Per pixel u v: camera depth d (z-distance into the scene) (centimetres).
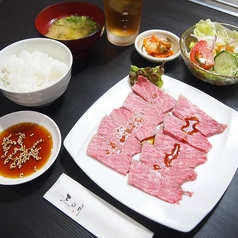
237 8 55
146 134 35
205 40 44
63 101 40
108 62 46
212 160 33
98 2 58
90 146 33
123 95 40
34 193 31
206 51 42
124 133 35
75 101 40
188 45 45
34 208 29
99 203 29
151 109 38
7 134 35
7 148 33
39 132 35
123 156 33
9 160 32
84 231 28
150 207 28
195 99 39
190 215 27
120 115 37
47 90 34
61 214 29
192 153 33
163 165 32
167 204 28
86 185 31
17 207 30
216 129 35
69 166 33
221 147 34
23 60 38
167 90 40
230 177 30
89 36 40
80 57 46
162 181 30
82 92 41
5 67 37
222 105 37
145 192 29
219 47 44
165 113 38
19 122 36
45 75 37
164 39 47
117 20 44
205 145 34
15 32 52
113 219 28
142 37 46
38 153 33
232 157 32
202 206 28
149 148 33
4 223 28
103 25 43
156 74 39
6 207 30
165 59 42
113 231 27
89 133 35
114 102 39
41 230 28
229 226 28
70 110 39
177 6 56
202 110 38
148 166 32
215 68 40
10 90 33
